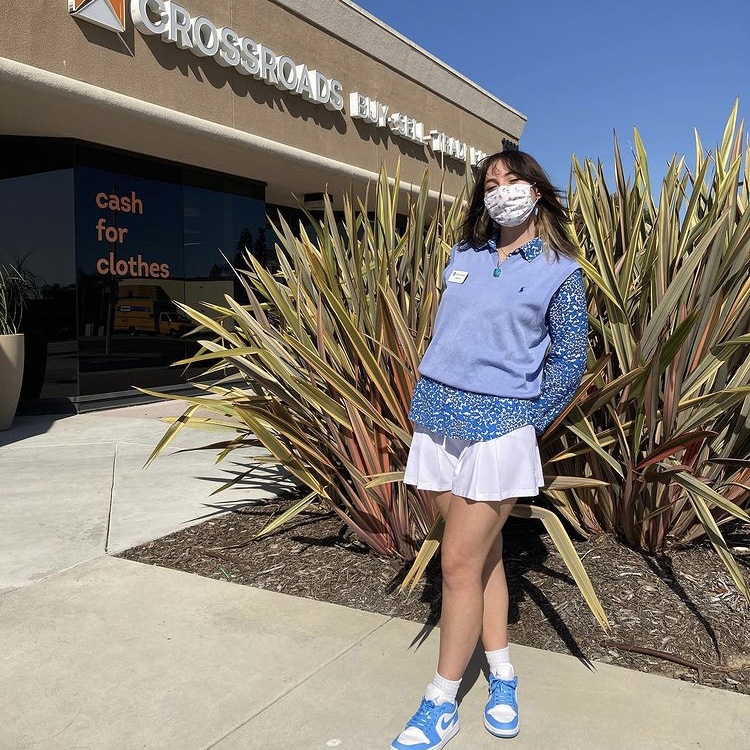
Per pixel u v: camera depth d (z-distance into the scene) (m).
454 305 2.28
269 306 4.43
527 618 2.99
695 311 2.81
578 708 2.39
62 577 3.60
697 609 2.98
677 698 2.44
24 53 7.20
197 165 10.82
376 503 3.51
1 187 9.24
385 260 3.32
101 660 2.77
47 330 9.26
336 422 3.56
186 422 3.92
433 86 14.48
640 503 3.38
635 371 2.93
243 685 2.58
